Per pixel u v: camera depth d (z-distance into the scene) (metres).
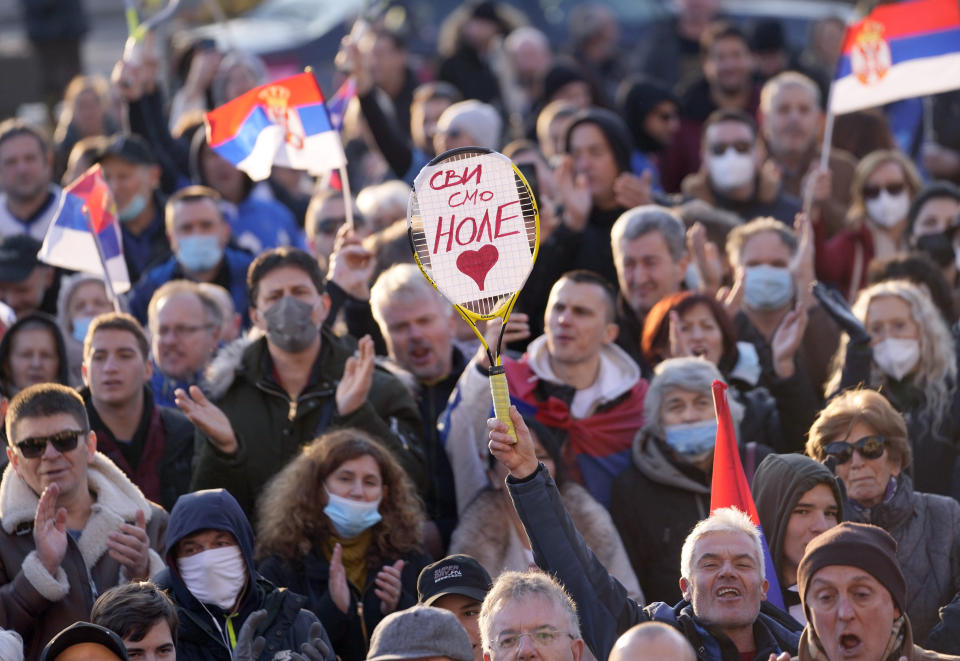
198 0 66.56
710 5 53.09
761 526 20.36
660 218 27.16
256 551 21.88
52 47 49.31
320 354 24.47
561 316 24.86
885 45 30.94
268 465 23.69
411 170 36.88
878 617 16.44
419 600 19.80
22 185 34.31
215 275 30.61
